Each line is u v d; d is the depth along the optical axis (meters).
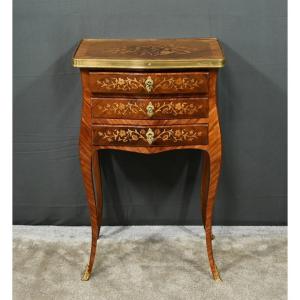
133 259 2.16
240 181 2.37
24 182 2.39
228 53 2.22
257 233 2.36
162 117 1.86
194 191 2.39
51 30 2.21
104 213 2.43
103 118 1.87
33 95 2.29
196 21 2.18
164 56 1.84
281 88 2.26
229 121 2.30
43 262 2.15
